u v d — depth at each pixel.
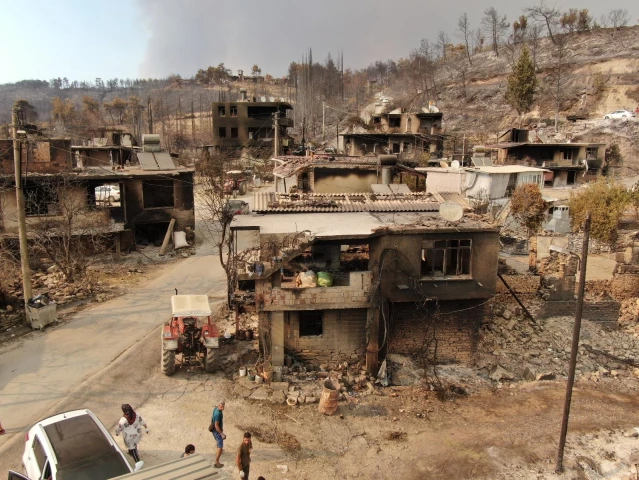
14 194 28.89
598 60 90.88
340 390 17.42
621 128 70.31
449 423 16.27
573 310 24.34
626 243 28.25
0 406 15.64
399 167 34.28
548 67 94.62
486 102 93.00
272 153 76.50
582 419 16.91
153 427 14.96
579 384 19.50
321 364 19.02
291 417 15.90
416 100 103.25
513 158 59.44
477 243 18.72
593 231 37.00
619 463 14.66
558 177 58.25
